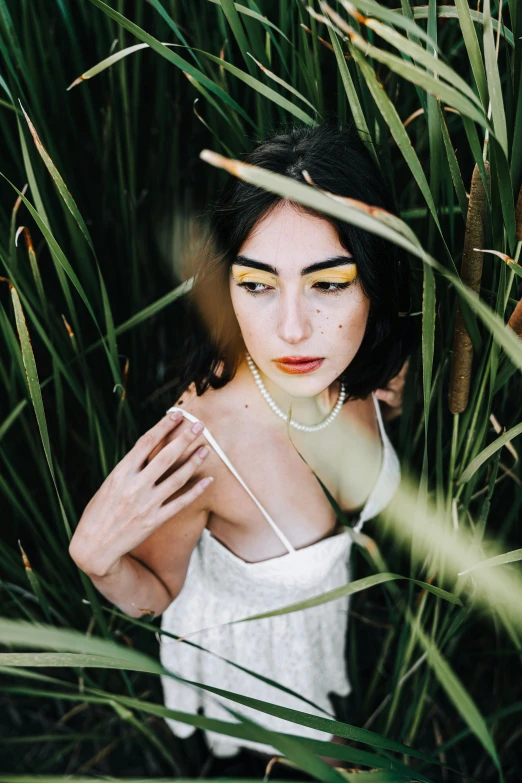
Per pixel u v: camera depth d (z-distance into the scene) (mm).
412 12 718
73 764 1308
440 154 679
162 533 854
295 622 1006
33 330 1067
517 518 1116
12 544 1298
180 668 1067
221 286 766
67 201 703
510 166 641
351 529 815
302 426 852
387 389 998
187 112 1065
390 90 927
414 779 686
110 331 795
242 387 827
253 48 834
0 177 1003
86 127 1103
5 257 902
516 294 856
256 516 867
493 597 899
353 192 704
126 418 1094
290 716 619
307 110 899
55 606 1207
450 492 819
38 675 746
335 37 662
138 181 1095
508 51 719
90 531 769
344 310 707
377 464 947
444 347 848
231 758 1332
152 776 1329
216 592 986
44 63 925
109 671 1239
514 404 1020
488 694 1354
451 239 812
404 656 959
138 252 1100
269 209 666
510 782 1288
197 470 827
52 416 1161
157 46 683
